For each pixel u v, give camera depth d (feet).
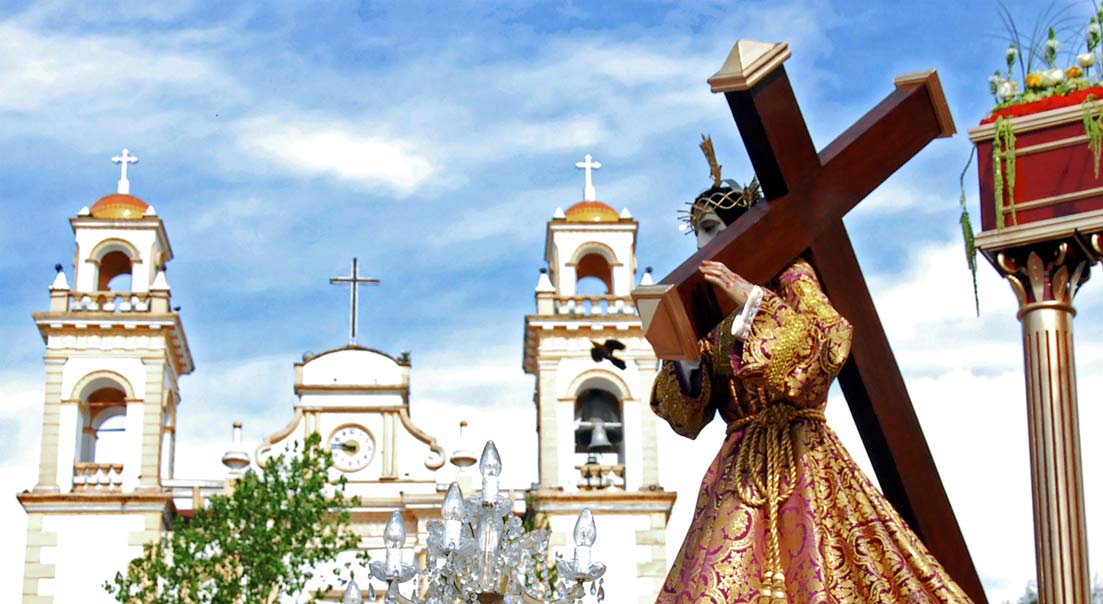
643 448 146.00
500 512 38.91
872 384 19.84
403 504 148.77
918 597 17.16
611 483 145.07
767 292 18.10
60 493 142.31
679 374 19.44
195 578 107.96
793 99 18.93
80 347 148.25
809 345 17.97
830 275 19.34
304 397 153.48
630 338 149.59
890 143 19.60
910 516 20.33
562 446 145.69
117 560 141.28
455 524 38.78
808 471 17.94
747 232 18.71
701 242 20.76
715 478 18.49
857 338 19.63
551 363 148.46
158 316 148.87
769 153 18.98
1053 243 22.44
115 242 153.28
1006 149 22.72
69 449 144.87
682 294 18.20
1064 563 21.70
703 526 18.21
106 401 151.23
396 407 153.07
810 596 17.30
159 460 145.89
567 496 143.02
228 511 108.88
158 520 142.51
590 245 153.48
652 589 141.38
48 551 140.87
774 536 17.79
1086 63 23.15
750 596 17.60
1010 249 22.71
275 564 105.81
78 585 140.26
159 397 147.54
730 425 18.86
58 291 149.28
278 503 108.68
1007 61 23.44
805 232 19.07
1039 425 22.21
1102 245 22.27
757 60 18.60
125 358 148.56
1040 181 22.62
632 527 142.82
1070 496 21.98
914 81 19.67
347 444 152.35
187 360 154.92
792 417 18.21
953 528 20.43
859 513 17.80
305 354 154.61
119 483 144.36
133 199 156.15
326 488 149.59
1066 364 22.34
